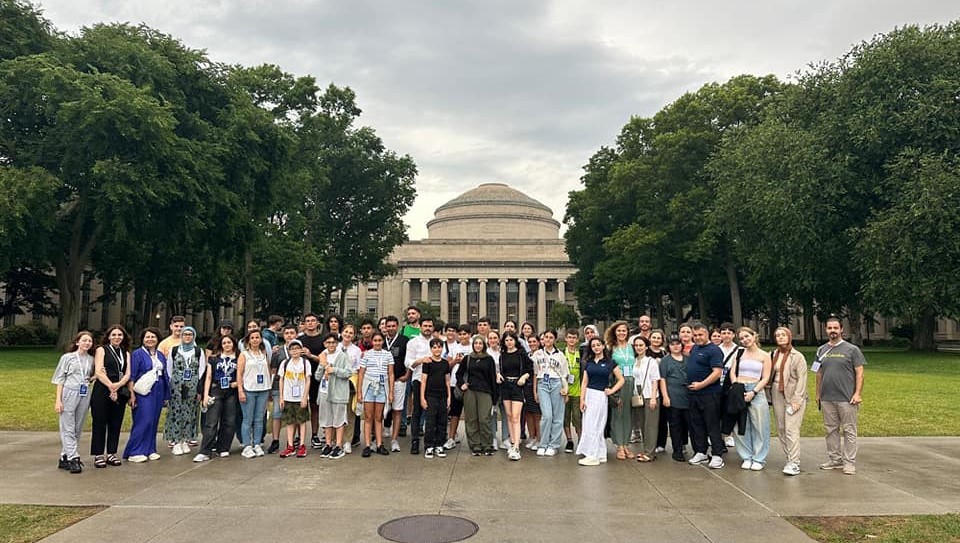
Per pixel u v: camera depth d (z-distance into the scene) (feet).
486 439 41.81
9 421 50.52
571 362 43.60
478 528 26.11
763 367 37.96
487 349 45.73
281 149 131.23
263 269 160.86
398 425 43.88
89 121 92.63
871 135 108.99
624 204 183.93
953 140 107.34
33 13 113.70
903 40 113.80
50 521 26.86
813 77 130.82
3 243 99.35
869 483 34.09
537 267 356.59
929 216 98.37
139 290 172.76
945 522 26.71
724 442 42.01
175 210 111.86
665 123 165.27
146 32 124.36
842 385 36.91
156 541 24.47
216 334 42.98
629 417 41.04
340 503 29.84
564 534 25.38
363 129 187.32
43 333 180.04
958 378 84.07
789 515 28.12
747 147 127.65
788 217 115.14
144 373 39.14
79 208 119.85
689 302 225.56
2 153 114.21
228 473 36.06
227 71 129.18
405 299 358.64
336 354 41.63
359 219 192.65
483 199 412.77
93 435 37.42
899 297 105.29
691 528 26.18
